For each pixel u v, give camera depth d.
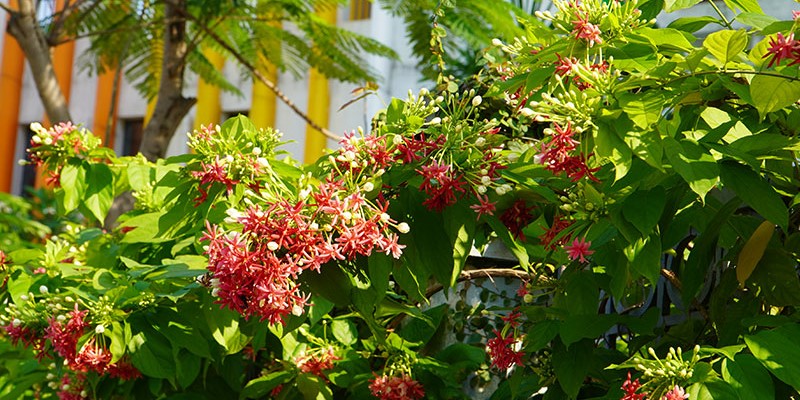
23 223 7.62
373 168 1.86
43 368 2.97
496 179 1.84
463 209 1.84
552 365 2.09
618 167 1.58
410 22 5.70
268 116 10.25
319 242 1.72
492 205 1.83
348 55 6.13
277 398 2.58
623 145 1.60
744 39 1.60
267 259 1.68
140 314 2.35
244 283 1.69
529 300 2.28
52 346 2.48
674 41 1.77
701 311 2.14
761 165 1.75
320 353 2.62
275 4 5.57
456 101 2.03
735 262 1.97
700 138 1.73
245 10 5.69
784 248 1.97
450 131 1.87
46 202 9.11
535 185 1.86
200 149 1.99
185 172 2.02
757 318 1.74
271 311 1.70
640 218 1.65
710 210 2.03
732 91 1.74
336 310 2.86
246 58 6.52
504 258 2.94
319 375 2.56
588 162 1.73
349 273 1.92
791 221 2.00
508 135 2.82
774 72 1.67
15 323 2.38
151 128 5.50
